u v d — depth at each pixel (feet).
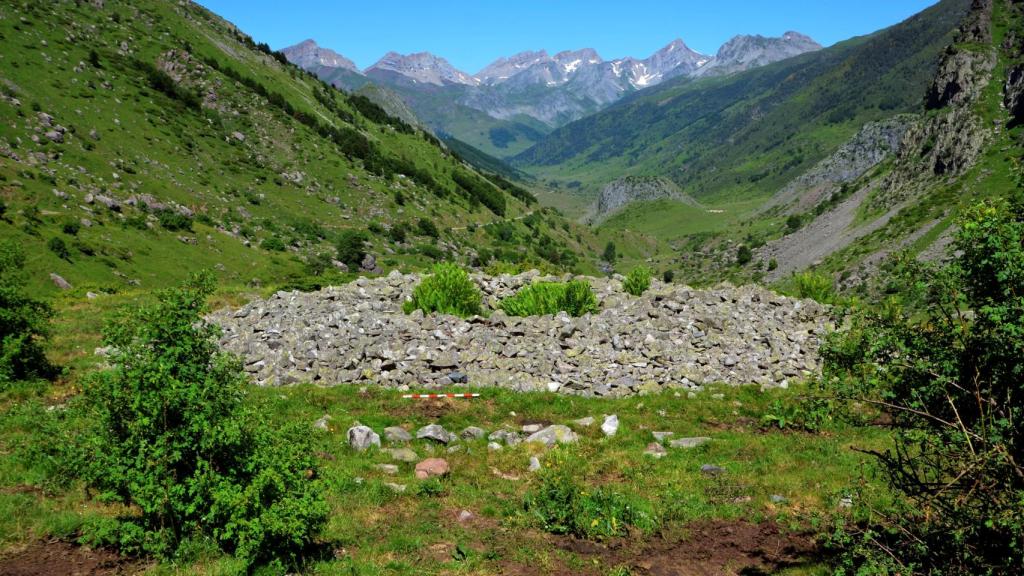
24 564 24.36
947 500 20.86
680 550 30.07
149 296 113.09
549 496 33.45
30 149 407.64
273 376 56.65
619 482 37.73
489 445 42.75
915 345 21.29
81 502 29.96
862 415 23.68
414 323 64.64
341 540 28.78
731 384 58.29
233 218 492.95
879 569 21.50
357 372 57.36
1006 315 19.45
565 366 58.70
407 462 39.47
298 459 27.09
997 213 20.22
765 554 29.66
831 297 86.17
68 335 71.82
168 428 24.72
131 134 531.09
